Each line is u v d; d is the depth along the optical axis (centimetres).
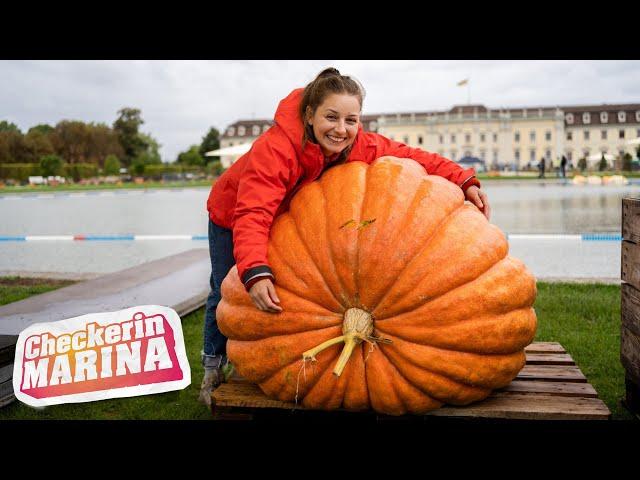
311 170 273
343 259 239
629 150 10181
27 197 3117
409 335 235
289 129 266
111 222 1523
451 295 235
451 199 256
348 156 288
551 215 1425
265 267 241
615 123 10219
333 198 256
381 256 237
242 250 245
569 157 10369
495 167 7794
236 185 292
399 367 238
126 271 608
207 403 312
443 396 242
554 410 249
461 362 236
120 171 6938
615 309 491
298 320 242
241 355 259
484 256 241
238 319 255
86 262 855
